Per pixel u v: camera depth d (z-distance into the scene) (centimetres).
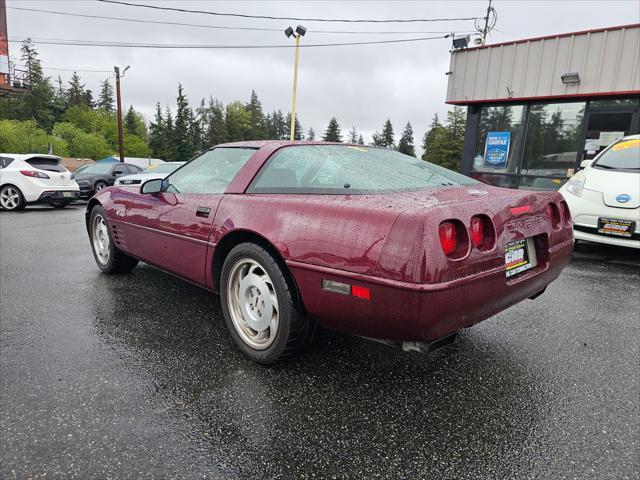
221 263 273
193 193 298
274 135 12269
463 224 187
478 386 224
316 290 207
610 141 929
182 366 241
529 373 238
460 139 5978
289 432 185
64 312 320
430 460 169
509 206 217
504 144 1089
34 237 661
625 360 255
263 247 237
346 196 219
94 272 436
